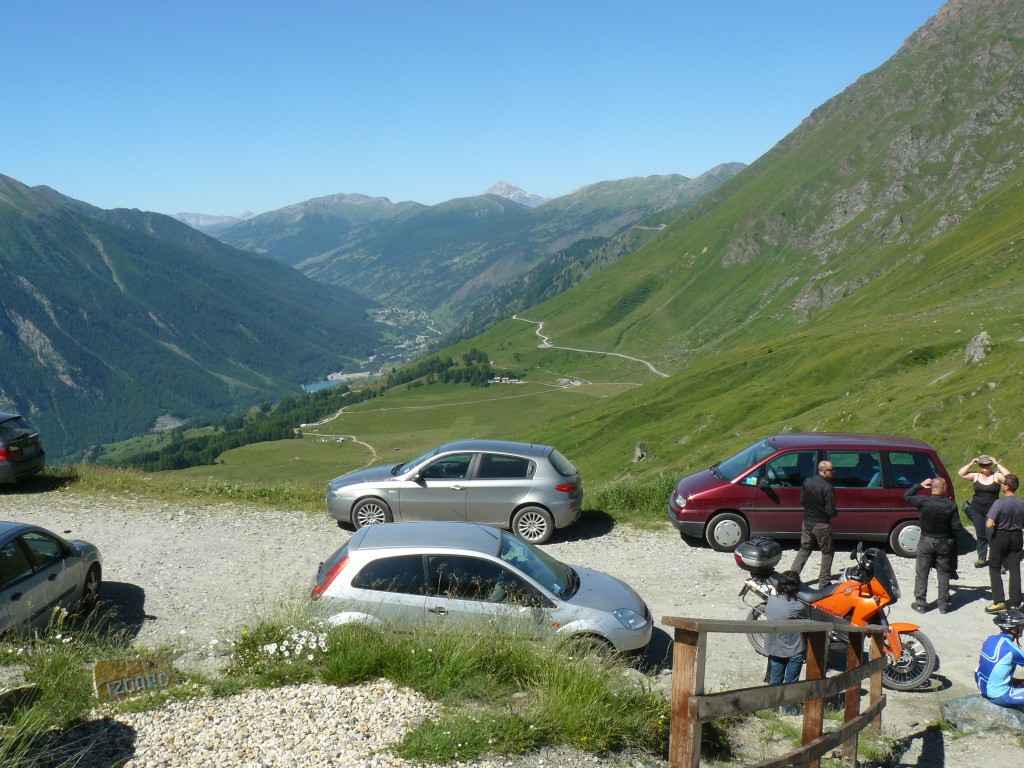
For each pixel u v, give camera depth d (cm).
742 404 8844
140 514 1791
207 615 1152
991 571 1170
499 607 934
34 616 1000
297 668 825
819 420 5791
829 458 1506
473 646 835
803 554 1280
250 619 1109
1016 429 2917
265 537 1612
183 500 1931
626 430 11844
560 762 660
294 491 2014
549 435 13725
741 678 966
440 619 920
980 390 3753
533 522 1579
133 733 675
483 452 1612
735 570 1414
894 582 944
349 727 693
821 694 602
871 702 774
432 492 1585
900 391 5356
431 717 716
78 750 637
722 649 1070
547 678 795
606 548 1555
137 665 770
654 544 1580
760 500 1505
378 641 858
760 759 744
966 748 802
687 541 1598
